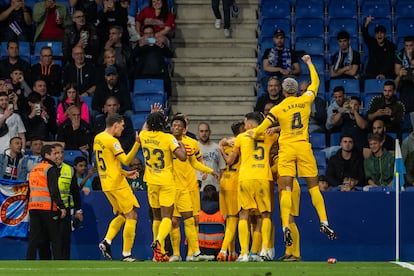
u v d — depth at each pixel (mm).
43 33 54812
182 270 28766
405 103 49469
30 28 55250
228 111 51719
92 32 52125
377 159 43656
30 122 47062
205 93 52906
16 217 40094
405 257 39219
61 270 28938
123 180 35312
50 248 40156
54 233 37656
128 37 53312
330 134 48156
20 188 40125
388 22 55469
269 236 34969
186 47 55375
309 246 39469
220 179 37281
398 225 38812
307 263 32344
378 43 52031
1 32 54719
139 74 51594
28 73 51000
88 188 40219
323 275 27031
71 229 39688
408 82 50094
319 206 34344
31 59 53438
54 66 51125
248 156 34906
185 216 36031
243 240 34844
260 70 52281
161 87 50875
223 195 36188
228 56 54656
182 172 36031
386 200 39406
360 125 47188
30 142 46656
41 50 51094
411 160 43250
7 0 56750
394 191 39375
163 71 51594
